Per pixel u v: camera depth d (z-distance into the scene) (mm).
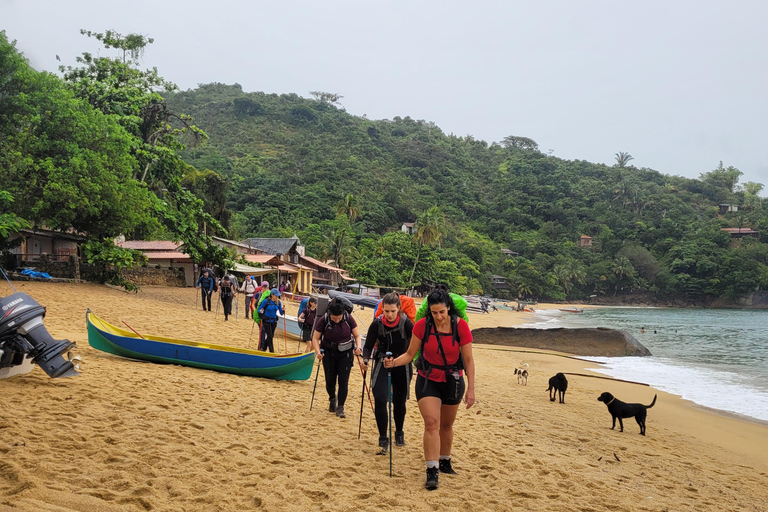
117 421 5684
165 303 23812
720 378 18094
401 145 182375
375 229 116875
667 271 125875
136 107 30812
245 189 112250
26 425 5090
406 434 6863
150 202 27297
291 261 57906
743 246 126812
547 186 165375
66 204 23328
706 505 5660
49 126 23688
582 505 4941
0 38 22688
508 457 6395
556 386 11977
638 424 10461
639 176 185625
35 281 23219
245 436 5871
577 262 127250
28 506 3318
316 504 4184
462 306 4840
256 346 14445
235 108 193125
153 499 3848
